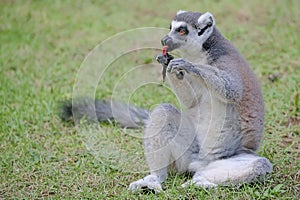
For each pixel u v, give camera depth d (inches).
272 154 455.8
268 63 656.4
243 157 406.9
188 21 415.2
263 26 772.0
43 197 407.2
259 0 870.4
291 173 424.5
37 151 478.0
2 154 471.5
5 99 579.2
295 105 542.3
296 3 849.5
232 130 412.5
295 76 616.1
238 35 740.0
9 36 773.9
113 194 406.0
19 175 438.0
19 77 641.0
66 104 541.3
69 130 523.5
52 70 665.0
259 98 418.0
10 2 910.4
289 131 502.3
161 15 832.9
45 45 745.6
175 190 396.2
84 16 850.1
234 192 388.8
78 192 410.6
